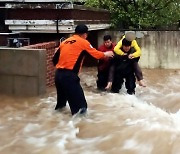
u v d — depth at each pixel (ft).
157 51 41.42
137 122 18.02
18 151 15.61
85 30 20.59
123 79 26.73
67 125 18.81
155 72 38.78
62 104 21.38
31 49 24.71
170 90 29.32
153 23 46.68
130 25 47.39
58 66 20.30
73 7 30.01
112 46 27.30
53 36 32.40
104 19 42.78
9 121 19.66
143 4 46.78
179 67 41.16
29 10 30.89
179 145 14.84
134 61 25.76
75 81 19.92
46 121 19.56
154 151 14.75
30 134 17.67
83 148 15.67
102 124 18.26
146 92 28.35
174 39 40.88
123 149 15.21
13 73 25.17
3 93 25.54
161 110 21.01
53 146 16.02
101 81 27.68
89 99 23.95
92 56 20.27
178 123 17.67
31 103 23.26
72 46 20.07
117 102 23.07
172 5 48.06
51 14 30.48
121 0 46.39
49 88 27.61
